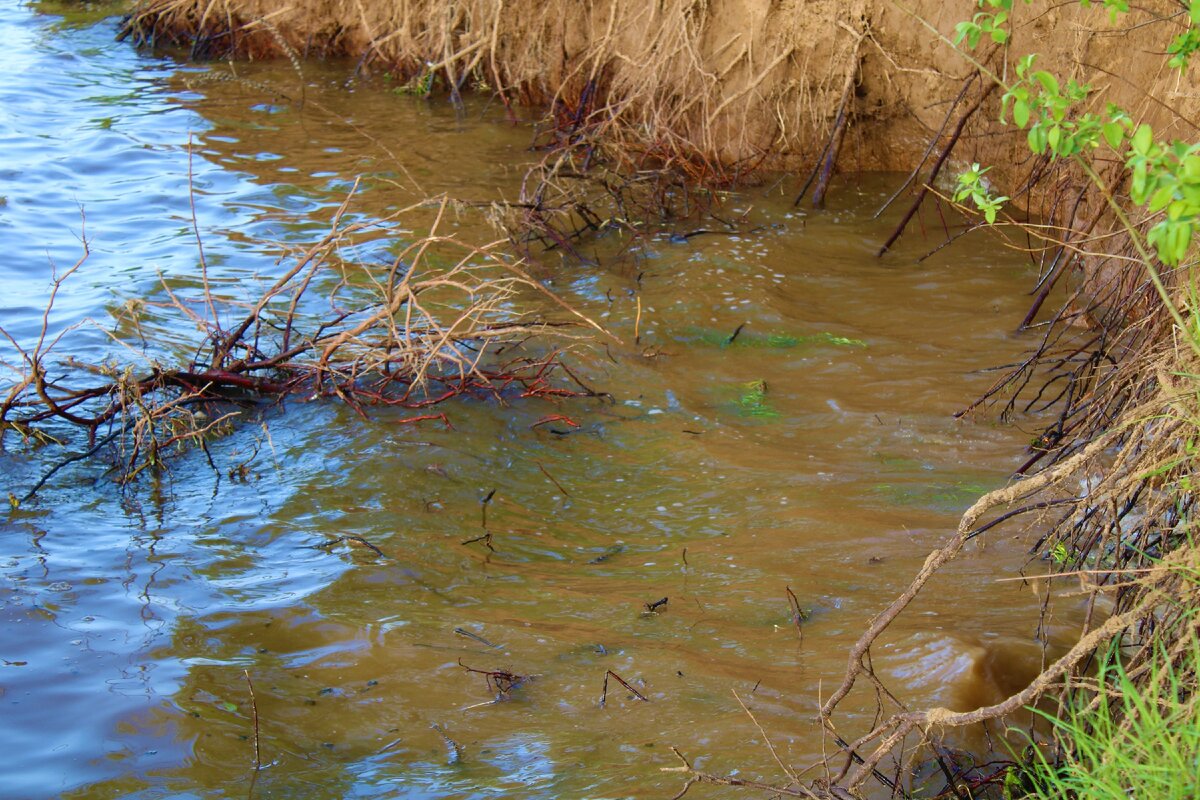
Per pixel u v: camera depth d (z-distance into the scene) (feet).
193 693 13.33
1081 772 9.45
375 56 45.09
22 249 28.09
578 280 26.73
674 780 11.44
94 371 21.50
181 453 19.72
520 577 15.94
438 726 12.74
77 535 17.16
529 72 39.68
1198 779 8.54
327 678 13.70
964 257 27.43
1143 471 11.50
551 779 11.68
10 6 53.88
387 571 16.05
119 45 49.26
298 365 21.42
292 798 11.67
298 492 18.34
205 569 16.20
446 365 22.68
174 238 29.30
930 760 11.47
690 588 15.35
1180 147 10.21
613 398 21.48
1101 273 23.07
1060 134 11.33
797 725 12.16
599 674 13.47
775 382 21.97
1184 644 9.92
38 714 12.96
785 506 17.40
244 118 39.75
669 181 32.04
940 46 30.42
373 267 27.40
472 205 28.14
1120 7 13.25
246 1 47.57
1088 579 13.53
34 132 37.40
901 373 21.95
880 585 14.87
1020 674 12.57
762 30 32.63
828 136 32.60
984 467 18.22
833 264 27.45
